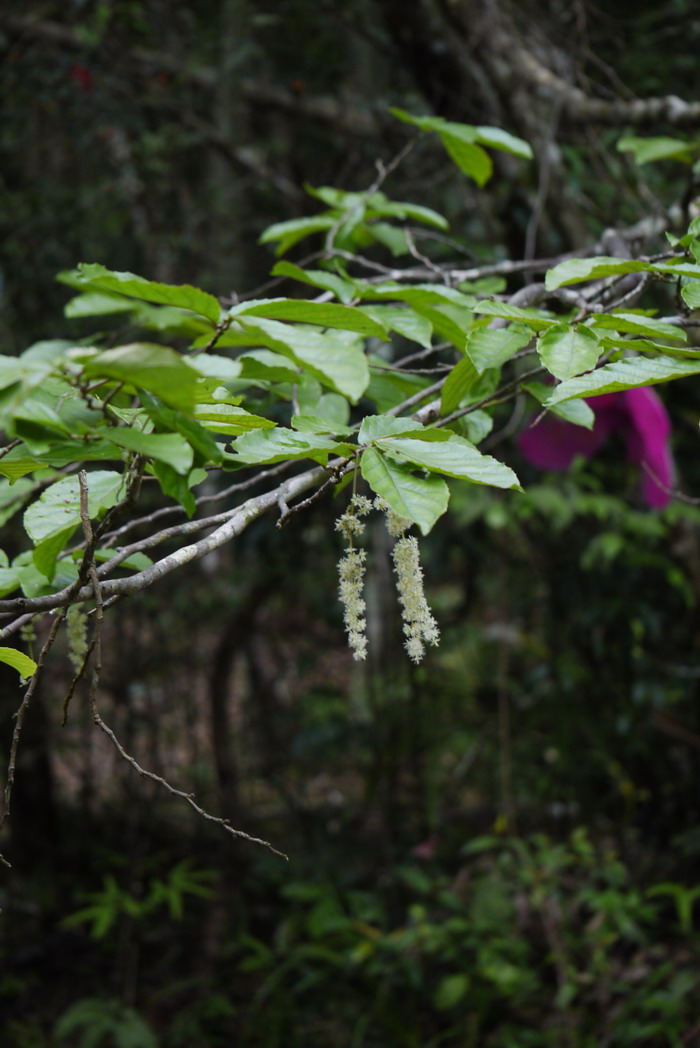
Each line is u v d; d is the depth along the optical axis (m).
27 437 0.85
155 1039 3.40
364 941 3.57
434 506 0.96
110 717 4.59
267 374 1.33
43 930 4.20
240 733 4.85
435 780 4.11
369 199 2.11
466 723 4.27
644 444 1.96
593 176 3.13
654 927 3.75
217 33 3.90
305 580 4.44
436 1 2.87
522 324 1.26
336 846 4.30
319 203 3.65
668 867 3.96
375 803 4.54
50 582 1.06
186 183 4.23
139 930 4.09
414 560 1.10
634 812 4.18
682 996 3.23
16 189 3.91
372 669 4.36
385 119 3.60
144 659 4.65
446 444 1.02
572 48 2.97
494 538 4.08
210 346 1.04
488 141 1.99
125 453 0.97
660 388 3.11
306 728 4.43
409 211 2.09
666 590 3.87
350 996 3.60
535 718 4.01
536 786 4.14
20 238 3.76
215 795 4.71
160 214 3.84
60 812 4.73
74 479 1.14
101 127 3.56
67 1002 3.79
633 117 2.61
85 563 0.94
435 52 3.00
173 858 4.55
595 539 3.39
